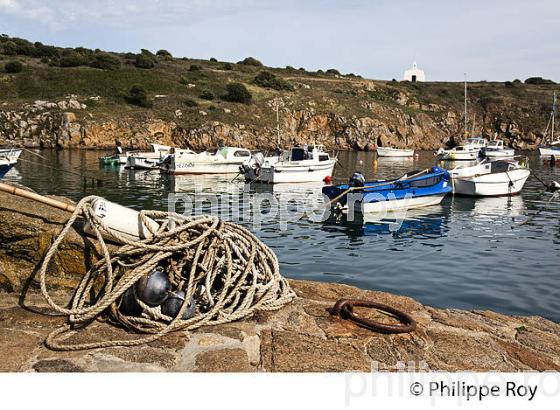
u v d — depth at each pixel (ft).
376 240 48.83
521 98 286.25
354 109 235.40
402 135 238.89
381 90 285.84
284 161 106.63
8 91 191.52
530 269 38.04
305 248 44.93
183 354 11.64
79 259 14.97
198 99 210.38
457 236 51.31
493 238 50.39
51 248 13.07
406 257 41.83
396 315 15.17
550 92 300.61
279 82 244.01
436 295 31.65
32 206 15.85
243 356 11.71
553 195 84.53
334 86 273.95
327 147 219.20
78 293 13.58
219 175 117.08
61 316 13.48
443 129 264.31
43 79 200.85
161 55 293.84
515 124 263.49
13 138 169.99
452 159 162.71
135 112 187.52
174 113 193.06
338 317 14.65
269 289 14.93
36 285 14.89
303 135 217.56
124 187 92.68
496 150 175.11
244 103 216.33
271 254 16.65
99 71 212.84
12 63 204.03
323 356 12.09
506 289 32.99
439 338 13.78
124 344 11.85
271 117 211.61
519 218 62.85
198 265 14.02
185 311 13.07
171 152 126.31
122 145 175.63
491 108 278.26
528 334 14.94
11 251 14.89
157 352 11.62
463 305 29.84
